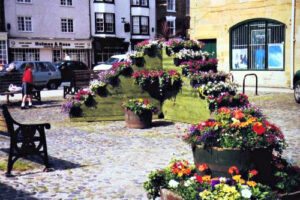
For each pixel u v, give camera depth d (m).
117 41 41.88
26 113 13.51
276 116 11.48
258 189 3.51
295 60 20.05
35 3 37.25
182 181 4.07
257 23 21.23
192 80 10.55
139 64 11.63
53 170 6.30
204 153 4.01
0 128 6.40
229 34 22.30
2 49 35.38
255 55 21.53
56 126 10.67
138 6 43.19
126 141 8.48
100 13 41.00
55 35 38.56
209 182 3.74
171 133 9.37
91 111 11.47
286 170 4.27
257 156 3.88
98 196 5.06
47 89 24.17
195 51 11.47
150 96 11.78
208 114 10.05
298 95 14.30
